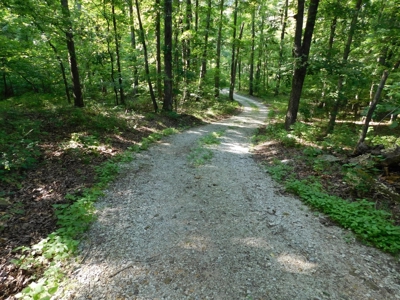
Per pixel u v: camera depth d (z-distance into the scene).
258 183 6.66
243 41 24.47
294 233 4.44
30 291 3.00
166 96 15.83
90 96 18.56
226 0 22.17
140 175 7.03
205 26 21.77
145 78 15.05
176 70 17.03
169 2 14.41
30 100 13.56
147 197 5.76
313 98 17.47
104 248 3.99
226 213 5.13
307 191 5.83
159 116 14.78
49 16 9.52
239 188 6.34
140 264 3.67
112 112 13.20
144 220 4.82
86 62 15.48
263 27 30.00
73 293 3.13
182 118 15.88
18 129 8.34
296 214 5.08
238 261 3.74
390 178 6.05
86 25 14.01
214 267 3.62
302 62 10.88
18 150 6.65
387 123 15.98
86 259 3.73
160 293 3.16
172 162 8.28
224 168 7.80
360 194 5.56
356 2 12.40
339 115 17.62
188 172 7.40
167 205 5.43
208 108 20.45
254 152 9.76
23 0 8.48
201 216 5.00
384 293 3.17
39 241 3.96
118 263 3.68
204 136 12.26
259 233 4.45
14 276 3.28
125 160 7.91
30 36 11.58
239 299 3.08
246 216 5.02
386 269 3.57
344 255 3.87
